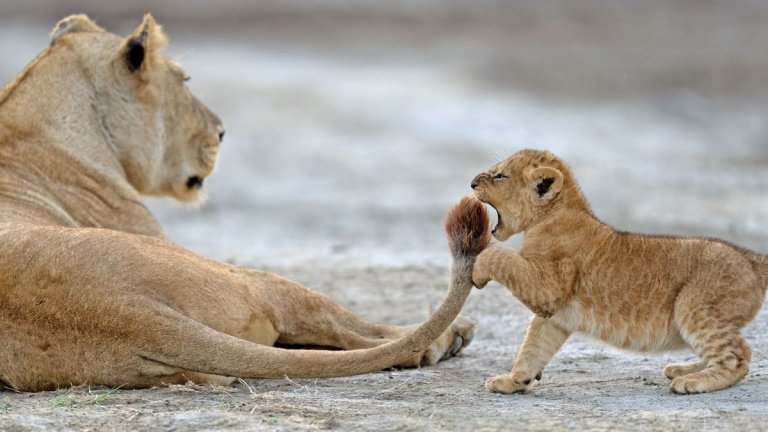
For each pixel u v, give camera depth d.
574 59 47.25
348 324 10.88
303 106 41.44
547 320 9.64
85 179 12.18
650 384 9.94
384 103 41.00
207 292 9.73
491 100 40.03
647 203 22.83
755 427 8.17
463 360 11.54
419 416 8.71
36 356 9.48
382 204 24.91
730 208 21.77
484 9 60.38
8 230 9.83
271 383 10.13
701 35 50.16
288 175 29.50
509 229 9.87
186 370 9.51
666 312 9.38
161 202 25.80
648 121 35.34
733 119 35.12
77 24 13.06
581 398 9.40
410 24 59.25
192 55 53.22
